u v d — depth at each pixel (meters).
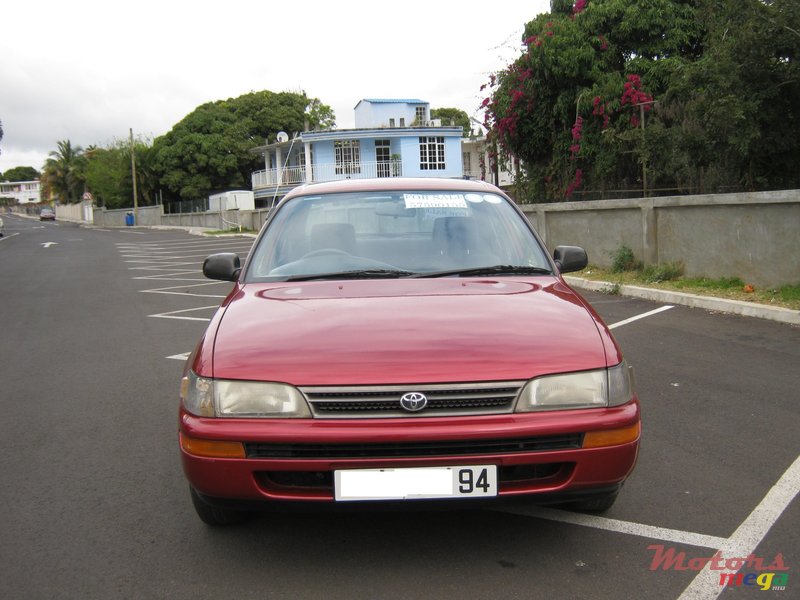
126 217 59.09
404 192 4.29
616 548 3.07
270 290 3.52
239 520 3.30
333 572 2.90
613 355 2.85
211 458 2.66
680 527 3.26
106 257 22.80
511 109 16.59
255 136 52.94
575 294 3.48
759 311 7.92
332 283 3.58
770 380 5.63
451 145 40.75
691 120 11.22
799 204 8.23
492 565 2.93
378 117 45.00
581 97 14.66
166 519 3.45
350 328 2.92
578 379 2.74
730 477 3.81
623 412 2.76
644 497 3.59
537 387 2.69
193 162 51.00
